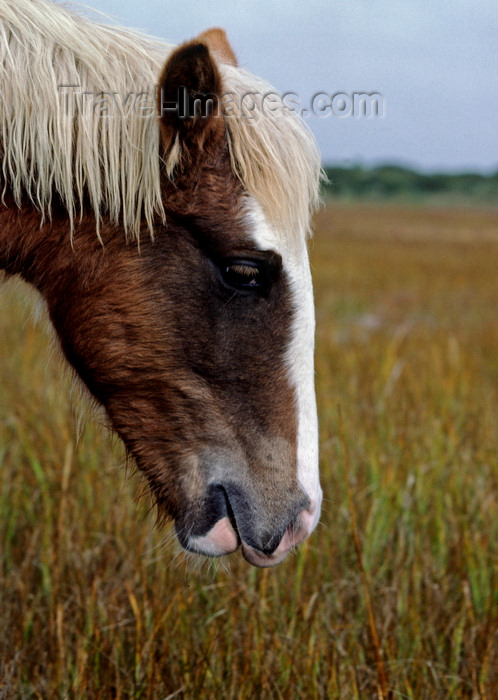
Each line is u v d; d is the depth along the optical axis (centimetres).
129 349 238
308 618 306
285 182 227
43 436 439
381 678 262
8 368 566
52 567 330
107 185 230
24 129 230
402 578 336
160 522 262
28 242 241
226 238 225
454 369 657
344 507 384
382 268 1912
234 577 333
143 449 247
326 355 712
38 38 232
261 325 232
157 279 233
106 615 303
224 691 269
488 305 1315
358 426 492
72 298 243
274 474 237
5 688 272
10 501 388
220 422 238
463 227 4675
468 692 283
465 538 346
